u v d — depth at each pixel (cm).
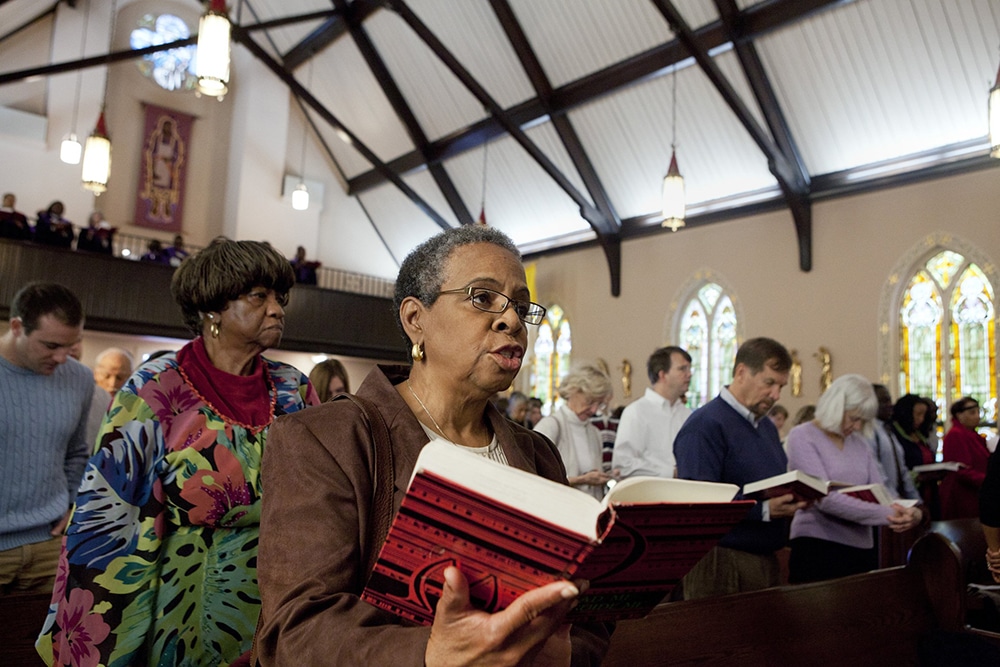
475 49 1235
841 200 1038
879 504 322
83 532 157
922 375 953
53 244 1164
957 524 425
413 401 140
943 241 933
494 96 1285
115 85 1472
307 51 1469
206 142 1570
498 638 87
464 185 1465
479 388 134
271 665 108
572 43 1128
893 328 978
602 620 113
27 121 1310
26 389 240
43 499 244
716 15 965
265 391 187
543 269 1460
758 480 307
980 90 868
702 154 1141
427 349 137
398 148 1514
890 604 267
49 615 161
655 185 1234
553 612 90
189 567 167
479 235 137
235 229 1527
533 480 93
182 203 1531
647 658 198
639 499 100
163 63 1525
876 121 962
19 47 1340
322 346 1417
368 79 1436
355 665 96
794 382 1063
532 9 1118
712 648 212
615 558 99
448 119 1380
